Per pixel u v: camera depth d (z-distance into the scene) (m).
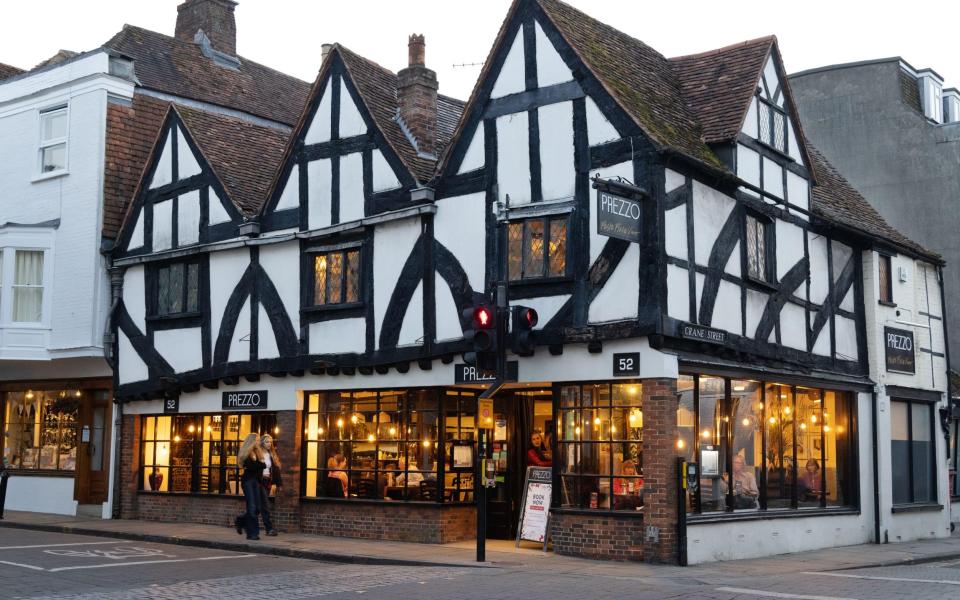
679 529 11.68
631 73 13.47
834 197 17.59
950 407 18.70
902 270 17.84
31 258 18.42
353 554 12.21
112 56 18.30
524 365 12.75
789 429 14.70
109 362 17.69
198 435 16.67
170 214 17.14
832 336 15.90
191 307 16.72
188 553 12.83
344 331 14.59
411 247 13.97
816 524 14.85
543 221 12.70
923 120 21.89
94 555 12.25
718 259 13.02
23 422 19.61
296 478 14.99
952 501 19.66
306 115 15.39
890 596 9.29
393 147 14.21
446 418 13.72
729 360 13.13
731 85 14.04
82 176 18.06
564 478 12.52
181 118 17.12
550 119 12.81
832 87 23.02
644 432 11.76
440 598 8.74
